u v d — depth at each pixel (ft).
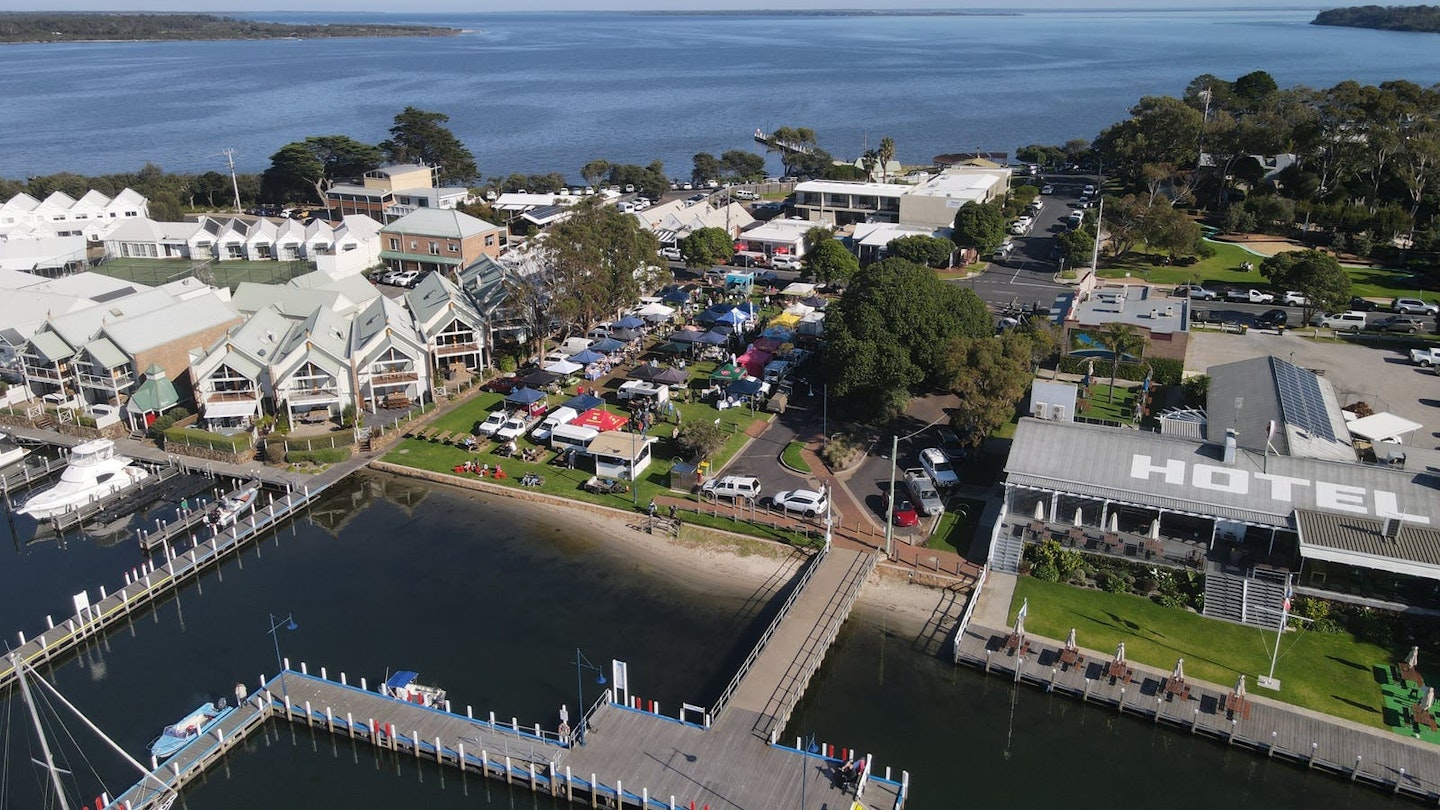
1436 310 408.46
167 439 306.14
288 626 223.10
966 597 226.58
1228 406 269.85
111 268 508.94
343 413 315.78
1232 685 192.24
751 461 290.97
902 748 183.52
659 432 312.29
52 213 604.90
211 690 203.82
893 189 622.13
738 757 177.17
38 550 258.37
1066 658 198.29
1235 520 217.15
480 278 411.75
